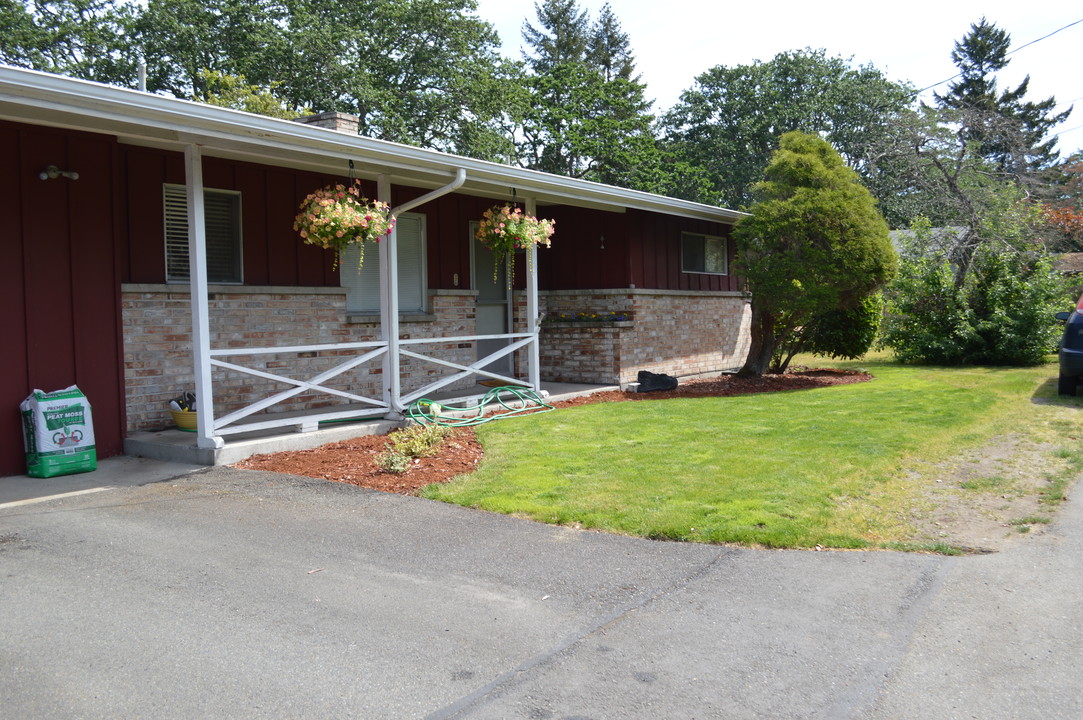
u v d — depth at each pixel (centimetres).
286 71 2758
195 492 663
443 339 994
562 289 1377
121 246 828
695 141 4269
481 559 504
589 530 558
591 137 3875
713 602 435
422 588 457
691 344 1482
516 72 3641
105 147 802
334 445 841
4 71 551
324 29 2775
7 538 543
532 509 597
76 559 501
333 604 434
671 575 475
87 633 396
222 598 441
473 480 685
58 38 2819
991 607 425
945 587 452
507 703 334
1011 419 941
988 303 1614
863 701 335
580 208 1352
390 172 950
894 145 1923
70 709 326
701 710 329
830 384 1357
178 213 882
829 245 1287
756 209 1311
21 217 742
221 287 909
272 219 962
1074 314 1116
